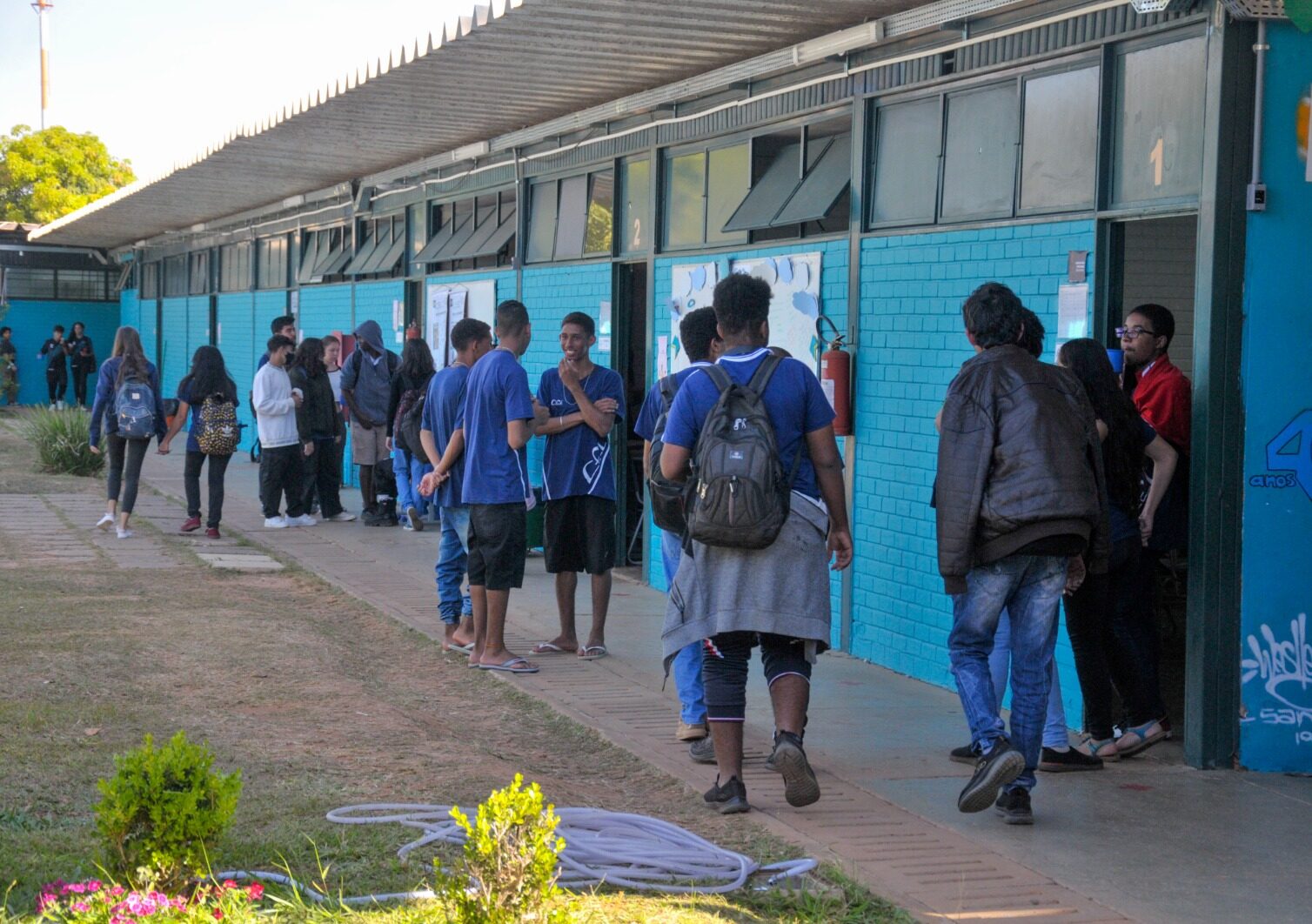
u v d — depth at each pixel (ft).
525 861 12.10
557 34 28.22
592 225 38.65
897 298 26.02
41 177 168.66
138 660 24.67
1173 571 29.89
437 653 26.84
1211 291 18.99
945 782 18.93
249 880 14.05
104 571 35.12
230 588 33.32
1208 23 19.06
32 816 15.99
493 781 18.25
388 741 20.18
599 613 26.58
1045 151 22.72
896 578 26.07
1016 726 17.13
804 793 16.69
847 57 27.61
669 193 34.76
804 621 16.69
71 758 18.40
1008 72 23.52
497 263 44.86
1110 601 19.95
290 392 44.68
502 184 44.21
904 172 26.27
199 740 19.66
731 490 16.17
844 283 27.66
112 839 13.21
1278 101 18.93
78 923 12.16
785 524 16.78
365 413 45.37
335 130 42.32
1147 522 19.84
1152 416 20.95
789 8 25.77
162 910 12.37
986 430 16.76
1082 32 21.83
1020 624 17.15
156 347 102.58
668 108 34.27
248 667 24.61
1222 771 19.62
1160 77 20.39
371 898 13.57
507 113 38.70
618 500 38.01
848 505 27.61
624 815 16.24
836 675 25.77
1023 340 17.51
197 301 89.66
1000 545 16.69
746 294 17.49
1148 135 20.61
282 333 46.09
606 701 23.20
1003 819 17.16
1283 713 19.65
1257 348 19.12
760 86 30.76
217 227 81.41
